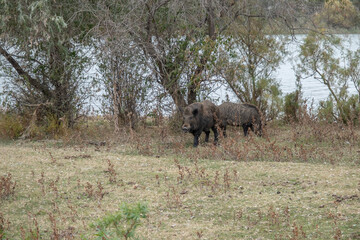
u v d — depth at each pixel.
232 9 17.23
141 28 15.42
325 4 18.28
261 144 13.43
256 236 7.18
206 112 13.97
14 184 9.89
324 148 13.03
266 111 17.61
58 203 8.94
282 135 15.22
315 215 7.84
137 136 14.80
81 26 16.17
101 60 15.52
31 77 16.39
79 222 7.96
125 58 15.30
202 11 15.72
